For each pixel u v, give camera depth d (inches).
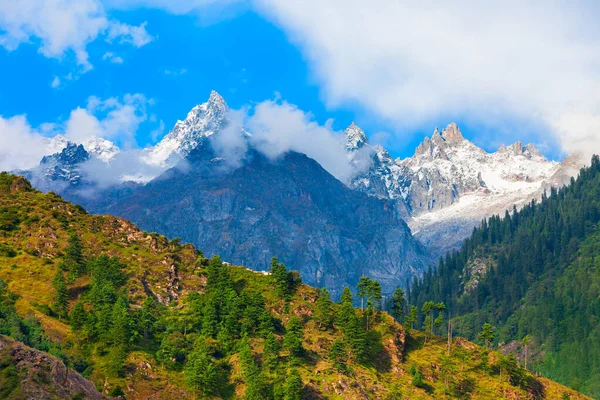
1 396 6166.3
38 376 6466.5
